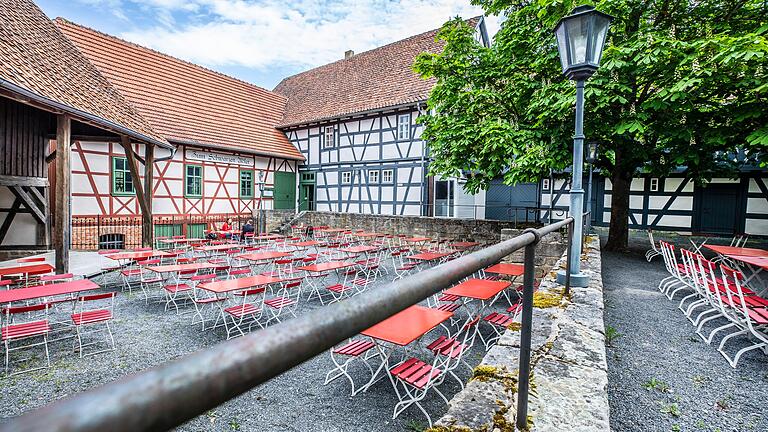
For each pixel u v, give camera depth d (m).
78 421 0.25
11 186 8.76
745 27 6.90
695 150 7.08
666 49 5.90
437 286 0.82
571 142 7.30
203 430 3.04
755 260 4.32
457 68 9.12
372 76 18.92
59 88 6.42
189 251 11.31
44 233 9.73
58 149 6.33
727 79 5.80
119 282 7.52
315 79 22.30
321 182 18.59
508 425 1.60
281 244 13.00
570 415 1.67
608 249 9.23
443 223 11.96
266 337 0.45
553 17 7.06
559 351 2.29
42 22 9.11
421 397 3.17
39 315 5.54
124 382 0.31
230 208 16.28
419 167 15.28
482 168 8.54
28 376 3.84
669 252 5.80
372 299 0.64
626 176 9.08
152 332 5.05
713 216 14.55
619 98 6.20
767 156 6.93
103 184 12.46
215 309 6.04
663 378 2.86
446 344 3.63
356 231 13.98
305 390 3.64
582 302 3.30
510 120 8.29
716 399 2.58
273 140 18.81
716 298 3.88
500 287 5.06
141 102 14.81
